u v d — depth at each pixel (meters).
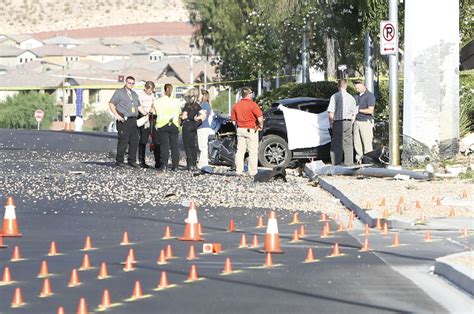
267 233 30.47
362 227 37.19
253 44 118.62
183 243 32.44
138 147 65.06
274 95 85.25
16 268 27.39
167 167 64.38
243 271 27.00
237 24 128.00
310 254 29.03
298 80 121.62
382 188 47.00
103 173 59.00
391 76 55.47
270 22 101.94
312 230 36.16
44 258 29.14
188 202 42.91
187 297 23.45
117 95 63.16
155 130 63.41
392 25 55.12
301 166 60.84
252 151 59.22
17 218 38.66
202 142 62.97
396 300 23.41
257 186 51.59
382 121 70.00
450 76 58.44
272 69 120.56
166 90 62.22
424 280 25.98
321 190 49.97
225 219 38.88
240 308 22.33
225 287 24.72
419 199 42.72
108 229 35.78
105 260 28.81
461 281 24.81
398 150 55.84
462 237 34.16
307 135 63.09
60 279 25.77
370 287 24.94
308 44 103.25
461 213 38.97
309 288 24.70
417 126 58.19
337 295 23.89
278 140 63.47
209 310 22.11
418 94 58.16
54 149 83.62
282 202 44.59
